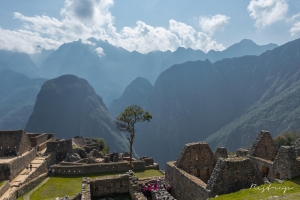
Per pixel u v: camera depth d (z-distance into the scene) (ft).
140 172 111.86
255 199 38.42
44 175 105.60
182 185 54.39
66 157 140.67
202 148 62.44
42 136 159.84
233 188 44.27
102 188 54.65
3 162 102.17
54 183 98.58
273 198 37.45
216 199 40.37
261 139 64.64
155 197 49.80
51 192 88.84
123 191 55.72
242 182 44.96
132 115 113.60
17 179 99.04
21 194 86.63
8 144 123.34
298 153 60.49
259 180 45.80
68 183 98.58
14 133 125.70
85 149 168.96
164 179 72.54
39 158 129.90
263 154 64.28
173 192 59.41
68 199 64.54
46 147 154.20
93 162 131.85
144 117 114.52
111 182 55.26
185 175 53.26
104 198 53.21
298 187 41.55
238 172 45.01
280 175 48.06
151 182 68.90
